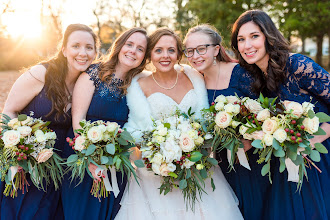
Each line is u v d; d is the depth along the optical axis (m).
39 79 2.66
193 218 2.69
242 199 2.95
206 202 2.71
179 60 3.01
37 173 2.42
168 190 2.57
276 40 2.53
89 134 2.33
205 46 2.81
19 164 2.36
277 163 2.69
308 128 2.14
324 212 2.51
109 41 16.73
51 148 2.45
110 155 2.43
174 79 2.97
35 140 2.37
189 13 18.30
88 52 2.67
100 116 2.80
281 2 16.77
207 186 2.79
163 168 2.40
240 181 2.92
